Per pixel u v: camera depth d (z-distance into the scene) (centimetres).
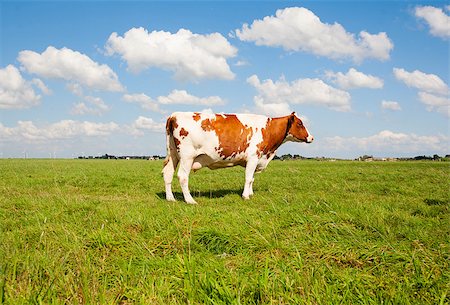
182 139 1012
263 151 1120
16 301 358
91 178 1694
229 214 709
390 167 3084
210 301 367
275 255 489
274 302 362
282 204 855
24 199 923
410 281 407
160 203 933
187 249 518
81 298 388
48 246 505
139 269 450
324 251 490
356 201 932
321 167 3020
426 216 820
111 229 598
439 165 3694
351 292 384
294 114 1191
